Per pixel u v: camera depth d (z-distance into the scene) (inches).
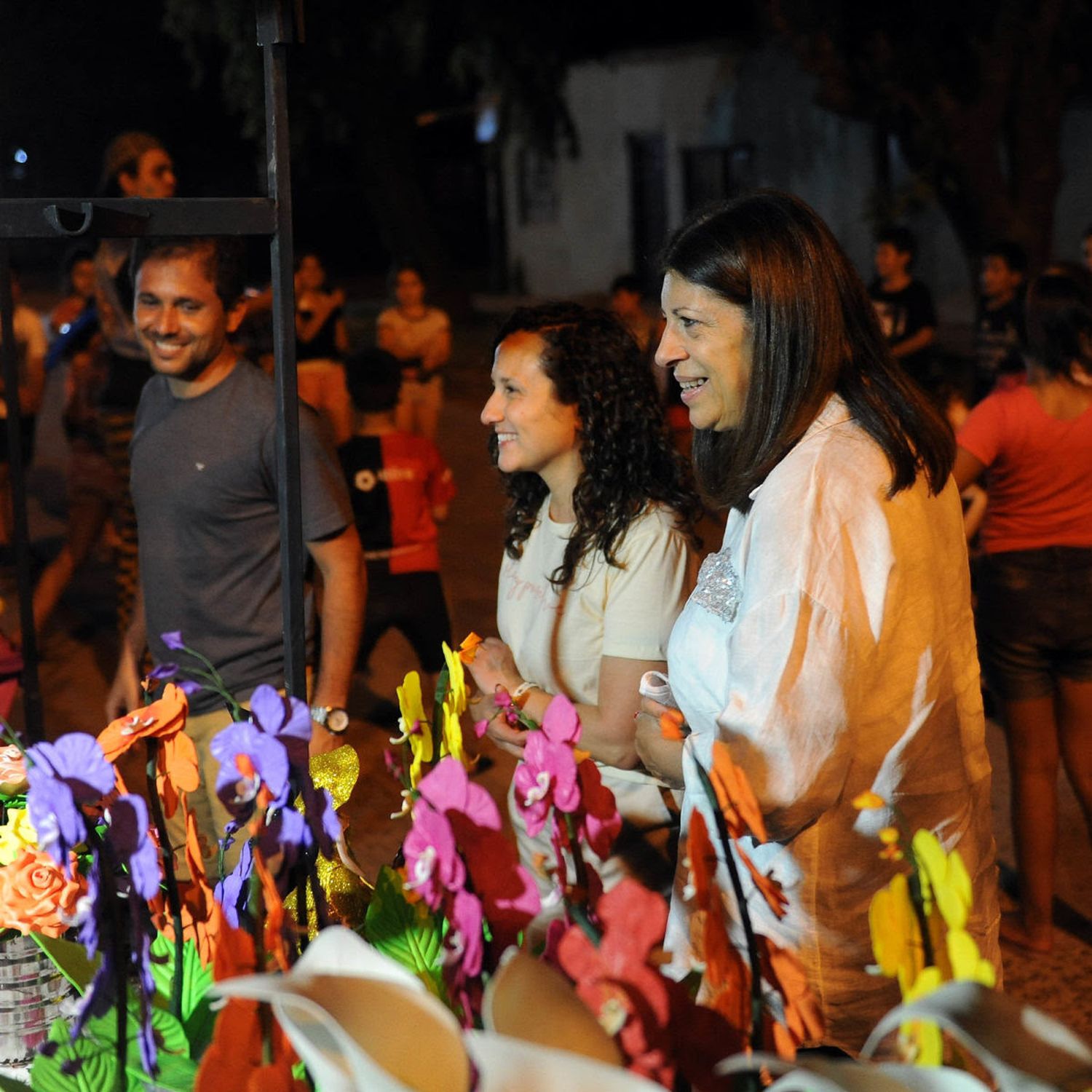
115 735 58.2
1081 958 140.9
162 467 107.7
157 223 64.8
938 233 644.1
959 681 68.3
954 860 46.6
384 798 177.0
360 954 46.6
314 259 282.8
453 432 476.7
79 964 59.8
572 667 89.4
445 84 903.7
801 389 63.0
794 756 59.9
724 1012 51.3
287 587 71.4
